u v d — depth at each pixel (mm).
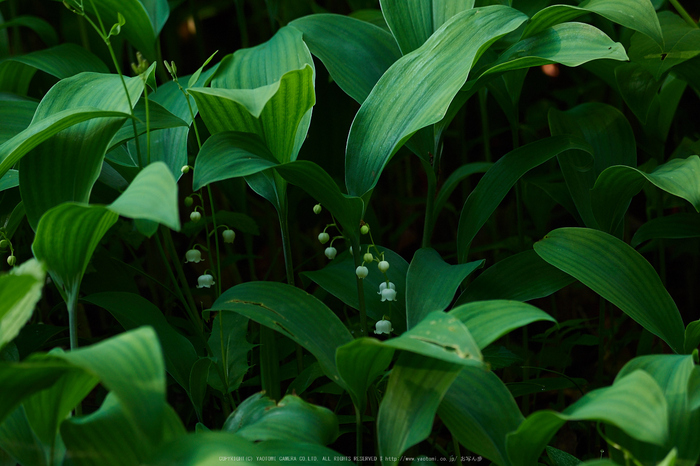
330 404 1292
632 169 1149
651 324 1127
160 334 1167
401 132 1141
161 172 1035
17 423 1079
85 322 1327
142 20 1249
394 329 1182
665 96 1271
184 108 1200
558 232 1156
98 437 1049
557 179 1322
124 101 1133
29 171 1115
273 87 1092
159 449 1027
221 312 1180
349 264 1209
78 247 1086
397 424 1068
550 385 1216
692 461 1050
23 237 1295
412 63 1162
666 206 1305
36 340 1206
